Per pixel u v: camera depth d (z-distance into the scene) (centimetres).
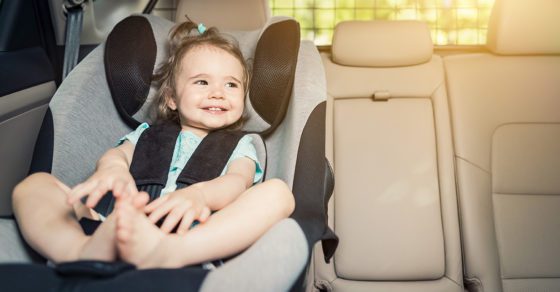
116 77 128
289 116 127
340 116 190
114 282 66
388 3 252
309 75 128
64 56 160
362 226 180
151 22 138
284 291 76
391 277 177
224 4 180
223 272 73
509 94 189
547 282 175
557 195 181
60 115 119
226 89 124
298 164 113
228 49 127
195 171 114
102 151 126
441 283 177
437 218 180
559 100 188
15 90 134
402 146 186
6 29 147
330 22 252
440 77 193
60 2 167
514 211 180
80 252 80
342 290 178
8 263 71
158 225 96
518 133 185
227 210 88
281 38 130
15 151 138
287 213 94
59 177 115
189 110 123
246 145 125
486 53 198
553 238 177
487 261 176
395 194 182
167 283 69
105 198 112
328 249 105
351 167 185
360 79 193
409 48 190
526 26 187
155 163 117
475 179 182
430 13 252
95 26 183
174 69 128
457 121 187
